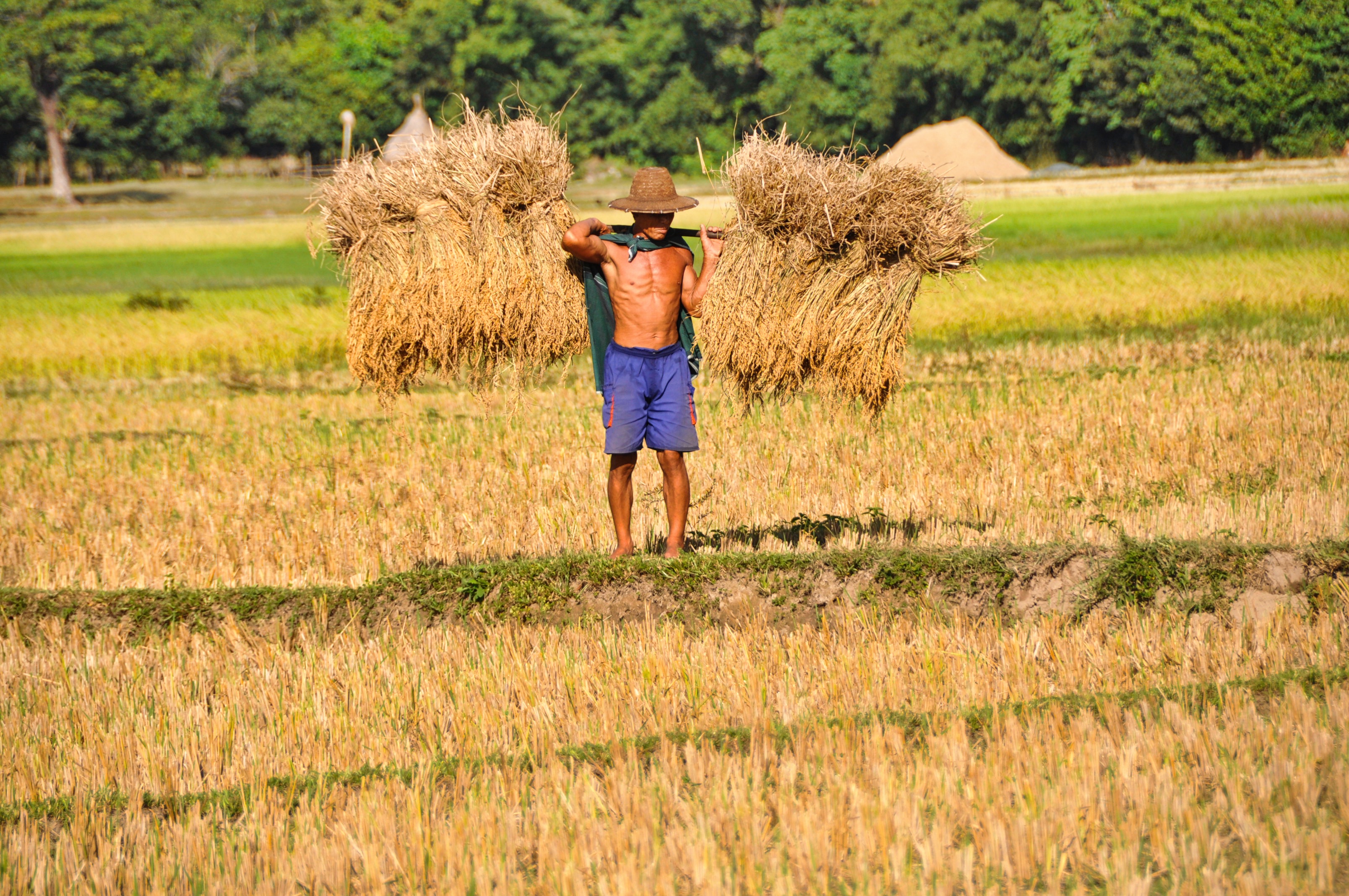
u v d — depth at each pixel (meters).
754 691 19.19
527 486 33.44
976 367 52.50
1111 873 13.02
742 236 23.00
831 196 22.45
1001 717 17.28
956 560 23.23
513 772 16.53
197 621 24.06
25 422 48.62
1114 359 52.31
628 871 13.35
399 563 27.94
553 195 23.64
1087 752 15.51
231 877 14.48
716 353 23.41
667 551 24.70
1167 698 17.50
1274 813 14.02
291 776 17.20
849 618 22.42
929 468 33.12
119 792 17.39
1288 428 36.19
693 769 16.16
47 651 23.31
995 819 13.95
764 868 13.58
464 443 39.59
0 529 31.56
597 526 29.00
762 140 23.20
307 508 32.97
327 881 14.27
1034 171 193.88
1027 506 29.27
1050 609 23.00
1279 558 22.73
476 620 23.44
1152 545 23.22
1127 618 22.05
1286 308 64.38
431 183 23.25
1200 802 14.66
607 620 23.12
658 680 19.80
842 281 22.98
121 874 14.78
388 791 16.34
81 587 27.45
